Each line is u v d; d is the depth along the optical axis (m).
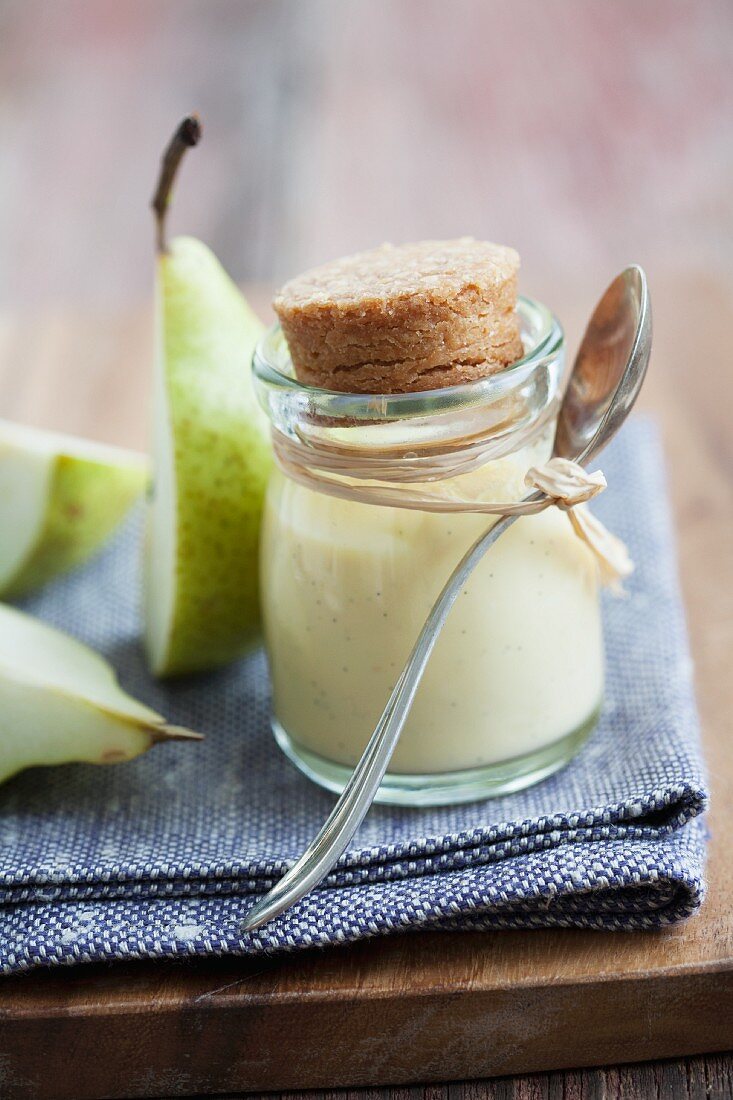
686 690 0.44
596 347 0.42
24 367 0.62
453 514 0.40
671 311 0.61
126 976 0.39
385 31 1.11
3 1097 0.39
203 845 0.42
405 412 0.39
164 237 0.44
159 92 1.04
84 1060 0.39
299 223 0.81
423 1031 0.39
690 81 0.96
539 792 0.42
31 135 0.98
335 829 0.40
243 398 0.45
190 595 0.45
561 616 0.41
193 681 0.47
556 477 0.39
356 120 0.95
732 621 0.47
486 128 0.93
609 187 0.83
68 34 1.17
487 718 0.41
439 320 0.39
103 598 0.50
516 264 0.40
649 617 0.47
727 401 0.56
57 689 0.42
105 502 0.50
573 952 0.39
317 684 0.42
